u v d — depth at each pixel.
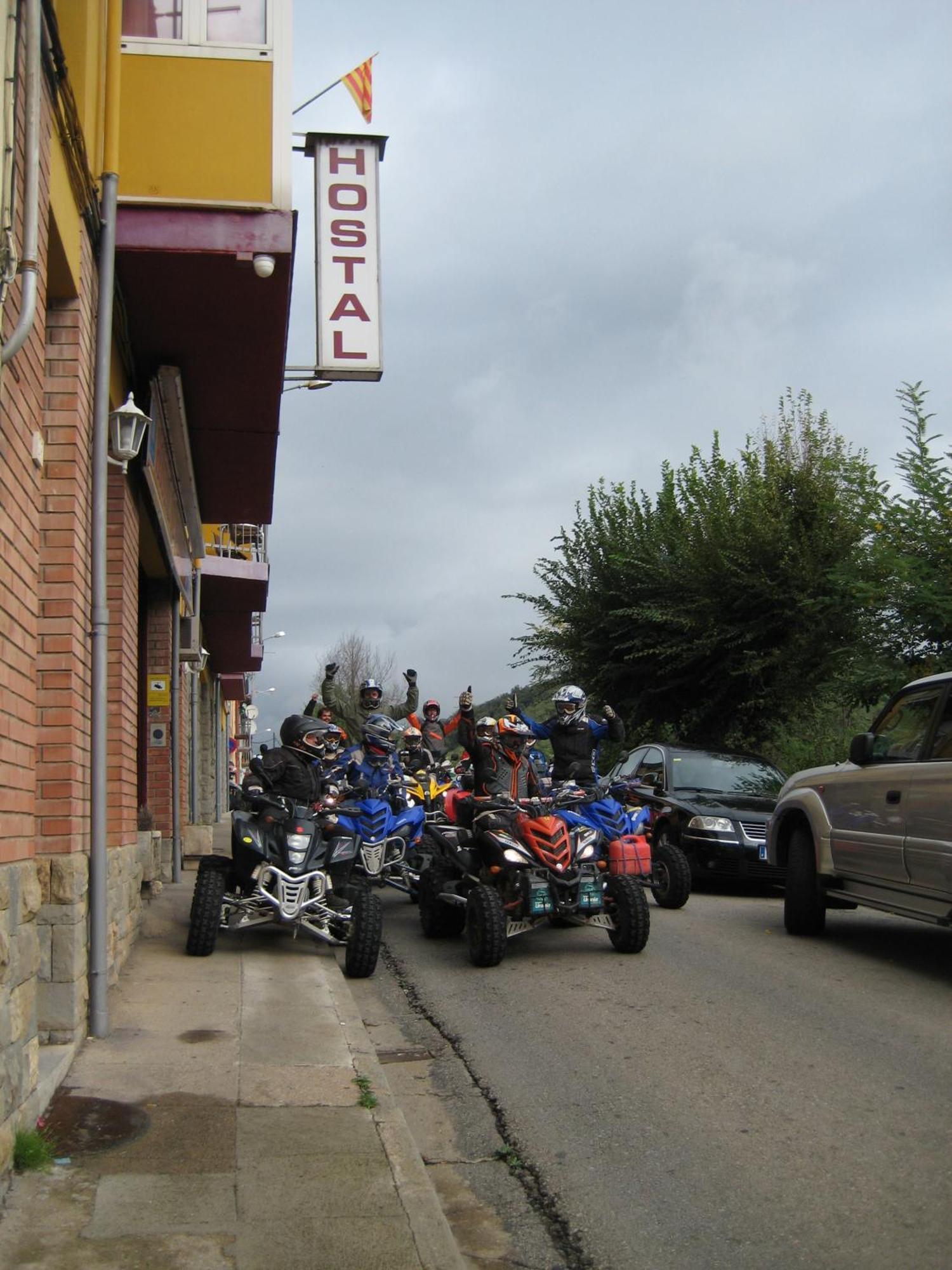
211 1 8.71
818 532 18.34
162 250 8.38
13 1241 3.69
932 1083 5.61
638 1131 5.09
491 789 10.32
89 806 6.57
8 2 4.33
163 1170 4.31
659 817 13.35
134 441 7.21
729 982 7.89
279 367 10.45
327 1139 4.69
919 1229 4.05
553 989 7.86
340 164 11.40
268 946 8.96
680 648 19.00
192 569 15.86
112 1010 6.68
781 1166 4.64
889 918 10.90
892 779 8.38
